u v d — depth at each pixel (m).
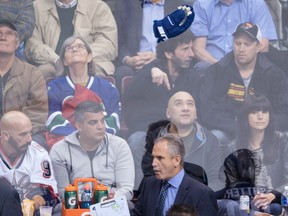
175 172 17.78
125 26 20.69
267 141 21.16
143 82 20.77
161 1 20.78
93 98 20.53
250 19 21.16
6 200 16.97
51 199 20.22
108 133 20.56
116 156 20.53
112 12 20.67
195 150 20.97
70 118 20.44
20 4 20.33
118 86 20.69
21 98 20.28
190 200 17.61
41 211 20.08
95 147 20.47
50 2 20.44
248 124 21.11
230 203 20.75
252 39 21.17
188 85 20.94
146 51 20.80
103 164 20.47
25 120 20.22
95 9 20.56
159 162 17.58
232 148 21.03
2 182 17.17
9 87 20.20
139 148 20.59
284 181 21.11
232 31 21.09
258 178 21.03
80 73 20.52
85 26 20.56
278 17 21.17
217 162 20.97
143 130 20.70
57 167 20.28
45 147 20.27
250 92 21.16
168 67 20.86
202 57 21.03
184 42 20.88
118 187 20.50
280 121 21.16
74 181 19.72
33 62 20.38
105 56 20.64
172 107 20.86
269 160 21.08
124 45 20.72
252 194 20.95
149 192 18.09
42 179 20.17
